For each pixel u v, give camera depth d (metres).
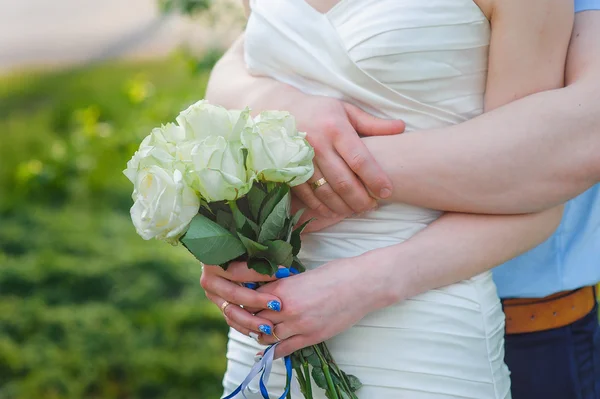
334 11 1.49
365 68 1.47
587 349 1.84
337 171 1.42
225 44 3.84
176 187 1.24
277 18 1.55
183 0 3.48
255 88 1.58
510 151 1.38
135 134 5.68
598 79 1.39
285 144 1.29
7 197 6.23
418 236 1.45
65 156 6.54
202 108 1.31
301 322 1.37
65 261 4.88
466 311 1.48
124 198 6.29
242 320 1.41
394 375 1.46
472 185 1.40
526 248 1.48
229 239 1.31
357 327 1.47
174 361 3.90
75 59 9.26
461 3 1.43
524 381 1.85
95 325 4.18
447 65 1.46
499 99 1.45
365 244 1.49
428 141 1.42
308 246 1.53
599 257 1.75
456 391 1.46
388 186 1.41
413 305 1.46
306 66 1.51
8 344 4.03
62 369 3.88
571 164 1.38
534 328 1.82
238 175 1.27
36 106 8.24
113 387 3.82
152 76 8.47
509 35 1.40
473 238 1.44
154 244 5.25
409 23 1.44
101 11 10.55
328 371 1.42
